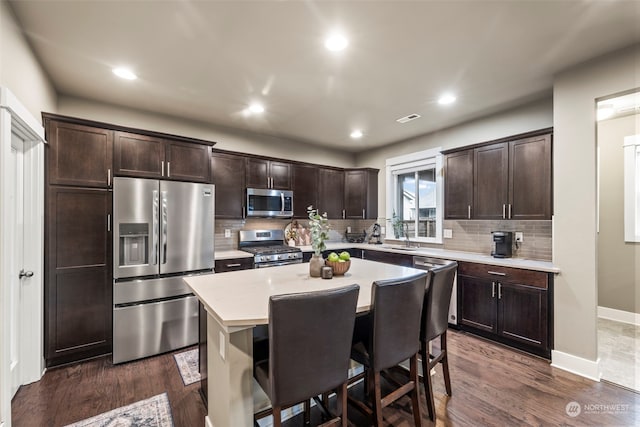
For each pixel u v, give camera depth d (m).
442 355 2.08
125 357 2.64
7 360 1.66
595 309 2.32
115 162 2.73
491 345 2.92
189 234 3.03
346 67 2.44
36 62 2.22
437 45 2.13
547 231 3.08
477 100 3.11
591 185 2.35
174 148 3.05
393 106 3.29
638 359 2.61
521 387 2.21
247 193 3.99
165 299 2.87
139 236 2.80
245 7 1.73
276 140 4.61
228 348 1.45
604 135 3.65
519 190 3.00
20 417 1.87
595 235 2.34
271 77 2.60
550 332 2.56
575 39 2.05
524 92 2.92
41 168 2.33
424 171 4.56
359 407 1.72
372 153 5.38
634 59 2.12
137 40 2.05
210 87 2.80
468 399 2.06
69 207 2.51
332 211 5.02
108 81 2.65
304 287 1.94
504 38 2.04
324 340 1.34
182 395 2.12
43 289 2.38
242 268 3.56
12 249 2.12
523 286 2.74
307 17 1.82
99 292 2.63
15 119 1.85
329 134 4.43
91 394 2.12
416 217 4.66
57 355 2.46
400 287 1.60
